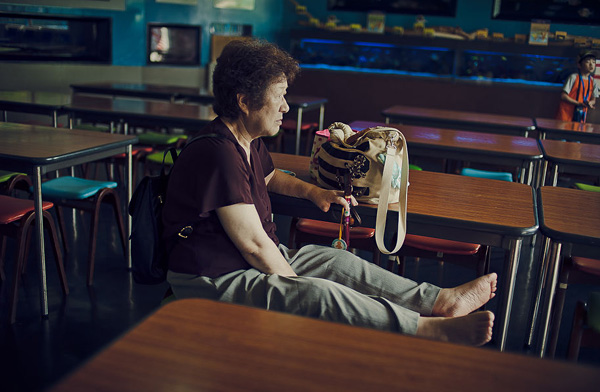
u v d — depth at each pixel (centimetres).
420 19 809
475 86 770
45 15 679
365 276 190
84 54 733
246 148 194
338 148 218
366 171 212
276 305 172
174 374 91
